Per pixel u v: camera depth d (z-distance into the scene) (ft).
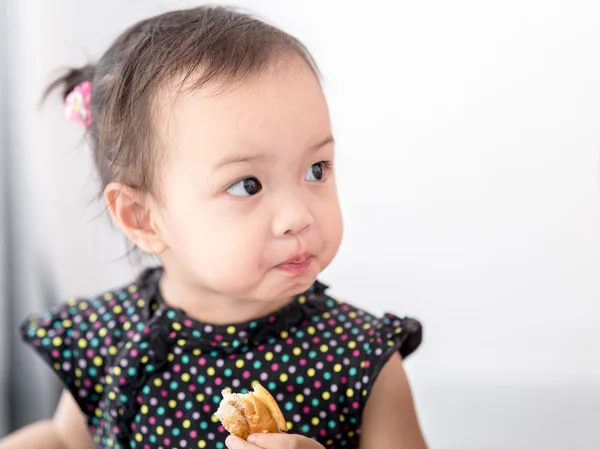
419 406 6.39
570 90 5.65
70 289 6.54
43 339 3.84
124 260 6.41
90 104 3.70
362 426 3.51
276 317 3.52
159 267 3.98
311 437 3.46
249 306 3.49
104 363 3.78
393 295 6.22
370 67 5.84
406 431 3.47
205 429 3.46
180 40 3.31
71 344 3.83
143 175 3.31
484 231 6.04
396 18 5.76
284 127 3.05
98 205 4.32
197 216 3.15
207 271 3.18
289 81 3.12
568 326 6.10
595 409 6.14
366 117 5.91
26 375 6.73
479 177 5.93
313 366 3.49
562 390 6.18
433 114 5.86
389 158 5.97
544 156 5.81
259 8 5.85
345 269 6.21
